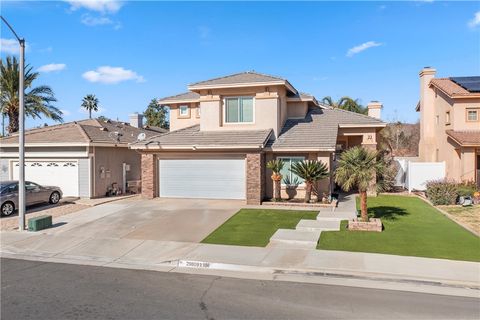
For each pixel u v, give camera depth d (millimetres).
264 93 21359
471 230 13445
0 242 12930
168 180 21578
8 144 24172
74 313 6973
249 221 15242
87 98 63625
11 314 6945
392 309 7125
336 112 25109
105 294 8008
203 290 8227
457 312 6988
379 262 9875
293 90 23359
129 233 13750
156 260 10773
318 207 18219
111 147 24781
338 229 13516
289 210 17547
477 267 9422
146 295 7926
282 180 20750
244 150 19422
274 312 6969
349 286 8453
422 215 16297
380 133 27828
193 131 22625
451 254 10516
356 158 13766
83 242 12742
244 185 20375
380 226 13195
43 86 34312
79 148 22984
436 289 8273
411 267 9469
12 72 32812
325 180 19922
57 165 23594
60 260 10969
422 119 29812
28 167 24172
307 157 20375
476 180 22578
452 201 19016
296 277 9141
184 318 6711
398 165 26344
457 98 24109
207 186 20984
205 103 22281
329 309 7117
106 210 18078
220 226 14477
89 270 9930
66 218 16562
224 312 6973
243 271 9750
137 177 27750
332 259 10211
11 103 33406
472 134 23297
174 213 17047
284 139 20938
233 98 22016
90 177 22859
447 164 25406
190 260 10430
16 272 9750
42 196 19766
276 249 11328
